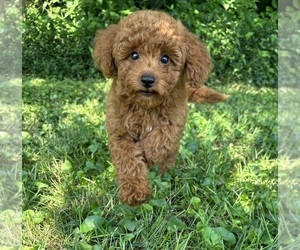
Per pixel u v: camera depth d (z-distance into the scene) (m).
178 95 0.35
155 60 0.33
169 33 0.33
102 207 0.33
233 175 0.39
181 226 0.31
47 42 0.83
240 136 0.50
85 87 0.71
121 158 0.34
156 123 0.35
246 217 0.32
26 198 0.34
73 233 0.31
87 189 0.36
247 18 0.84
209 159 0.42
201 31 0.83
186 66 0.35
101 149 0.43
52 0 0.84
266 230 0.30
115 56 0.34
